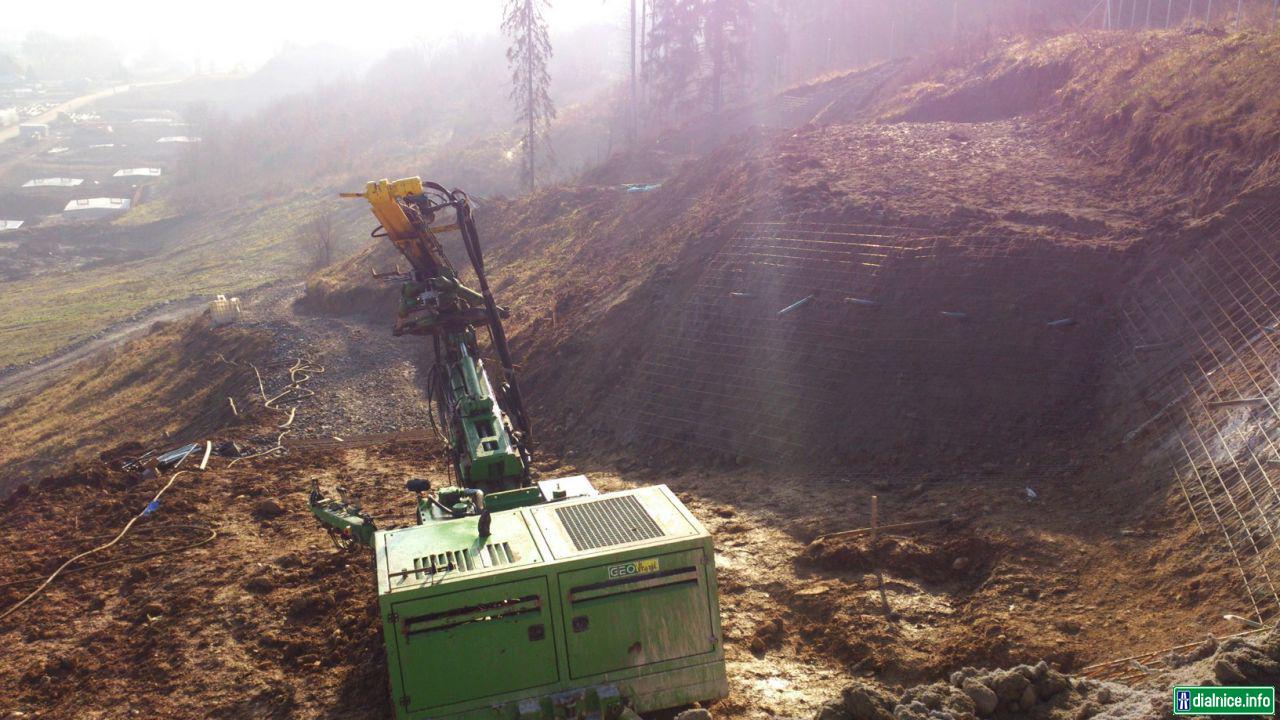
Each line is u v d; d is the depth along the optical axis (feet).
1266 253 42.96
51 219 391.65
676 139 148.05
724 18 168.25
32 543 44.70
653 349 62.44
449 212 134.21
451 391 34.06
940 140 81.30
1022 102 94.07
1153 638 26.40
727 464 50.29
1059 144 75.20
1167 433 37.88
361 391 80.79
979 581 33.06
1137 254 49.80
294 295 140.56
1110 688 22.54
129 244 295.69
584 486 27.76
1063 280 50.06
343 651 30.96
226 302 121.70
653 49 180.04
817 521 39.68
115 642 33.12
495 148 270.46
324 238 193.67
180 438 83.97
